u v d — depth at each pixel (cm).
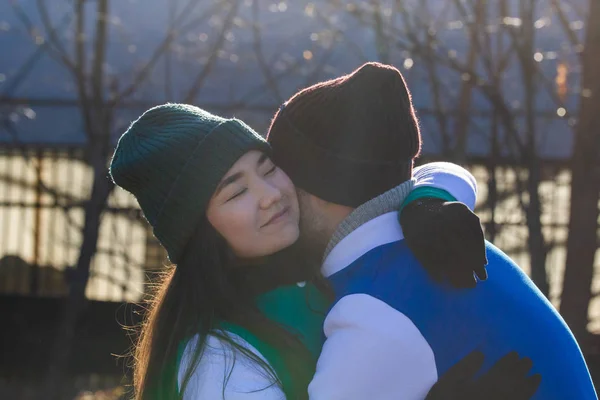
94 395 659
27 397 701
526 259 667
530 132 478
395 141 210
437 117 553
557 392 192
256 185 206
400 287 190
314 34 612
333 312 194
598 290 628
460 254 187
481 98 752
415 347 184
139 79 555
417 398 186
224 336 197
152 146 208
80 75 537
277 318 210
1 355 755
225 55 672
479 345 190
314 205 219
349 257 205
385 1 578
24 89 790
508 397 184
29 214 895
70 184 773
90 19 795
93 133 535
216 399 190
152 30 776
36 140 771
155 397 207
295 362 201
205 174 203
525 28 482
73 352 715
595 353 584
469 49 564
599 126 426
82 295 550
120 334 724
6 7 812
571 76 638
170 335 210
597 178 429
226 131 205
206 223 209
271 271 215
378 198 207
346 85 212
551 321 202
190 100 533
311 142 214
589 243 433
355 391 183
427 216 193
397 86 212
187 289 210
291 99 226
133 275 763
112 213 691
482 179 676
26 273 812
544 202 668
